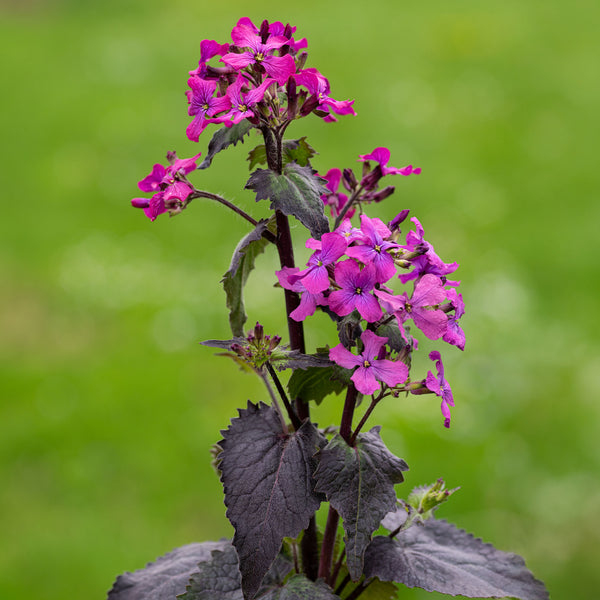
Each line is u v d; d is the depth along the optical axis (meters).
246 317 3.20
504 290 10.17
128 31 20.86
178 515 7.00
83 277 10.57
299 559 3.27
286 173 2.82
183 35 20.28
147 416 8.13
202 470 7.44
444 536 3.30
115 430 7.95
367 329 2.72
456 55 18.38
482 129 14.77
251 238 2.82
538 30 19.56
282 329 9.09
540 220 11.85
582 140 14.23
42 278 10.56
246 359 2.80
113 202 12.45
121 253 11.02
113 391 8.49
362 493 2.66
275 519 2.66
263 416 2.90
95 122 15.26
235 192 12.16
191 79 2.75
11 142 14.57
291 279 2.71
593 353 9.07
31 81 17.36
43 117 15.51
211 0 23.86
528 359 8.97
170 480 7.34
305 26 21.03
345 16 21.75
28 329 9.66
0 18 22.55
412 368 8.62
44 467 7.52
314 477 2.68
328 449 2.72
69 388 8.59
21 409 8.28
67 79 17.55
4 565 6.48
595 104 15.61
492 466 7.37
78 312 9.92
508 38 19.25
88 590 6.30
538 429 7.97
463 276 10.54
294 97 2.76
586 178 13.01
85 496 7.20
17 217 12.05
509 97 16.14
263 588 3.05
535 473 7.41
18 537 6.73
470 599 3.07
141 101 16.09
